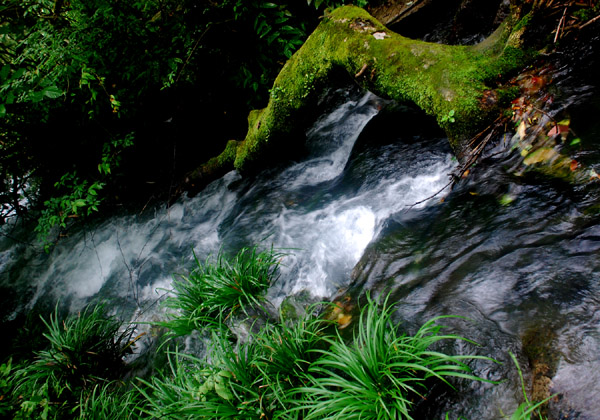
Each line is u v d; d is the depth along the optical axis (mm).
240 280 3316
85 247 6066
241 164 5145
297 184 4953
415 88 3252
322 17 4094
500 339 1854
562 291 1879
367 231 3396
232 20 4930
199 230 5297
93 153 5891
